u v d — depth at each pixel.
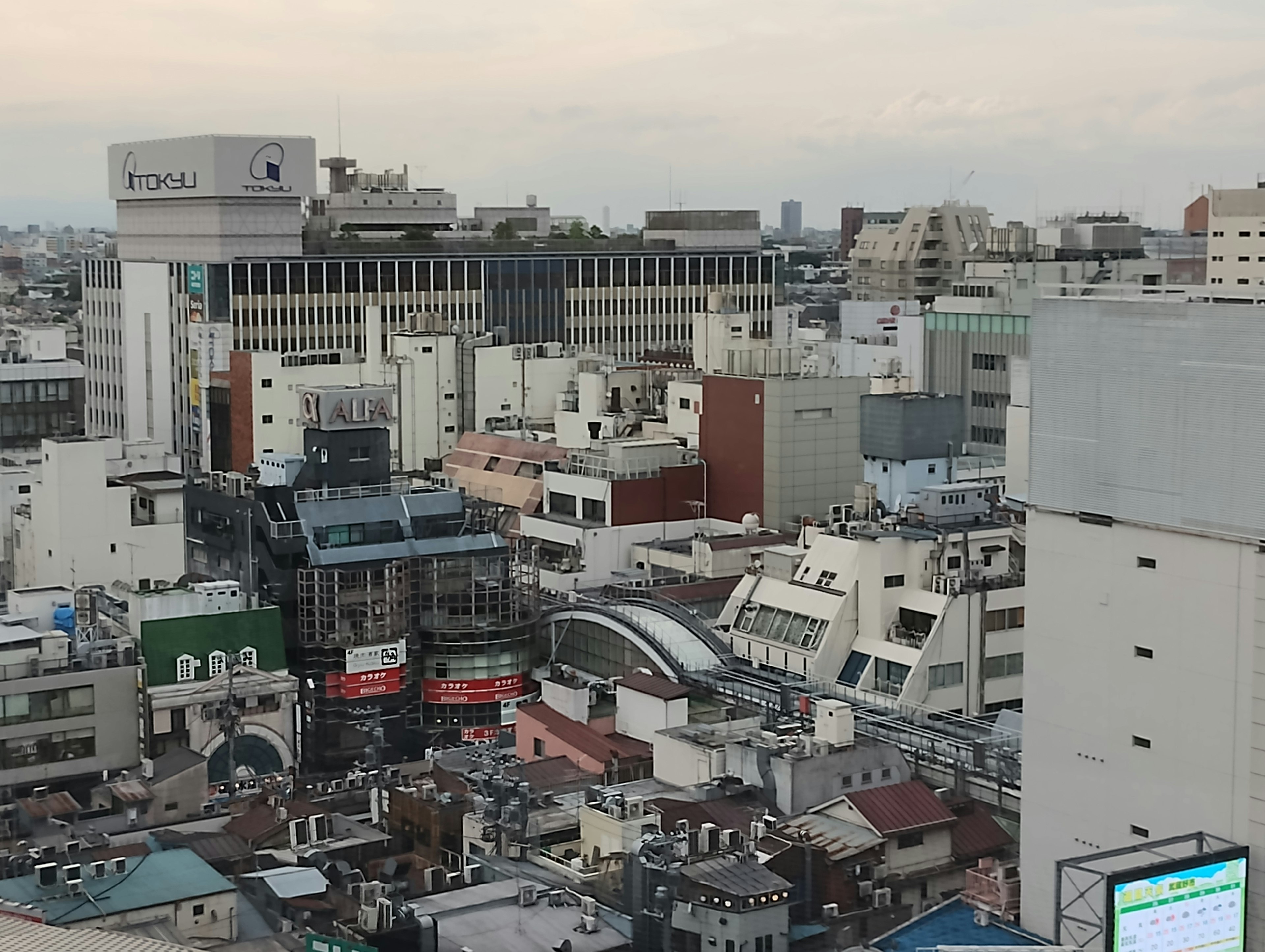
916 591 159.12
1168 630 105.06
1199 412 102.25
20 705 154.50
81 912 112.44
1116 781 108.94
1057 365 110.31
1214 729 102.88
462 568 182.50
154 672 160.00
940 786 133.88
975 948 93.81
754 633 169.62
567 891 118.31
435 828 135.50
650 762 146.00
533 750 153.25
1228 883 99.62
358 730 170.75
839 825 122.62
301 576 176.38
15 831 141.88
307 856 132.00
